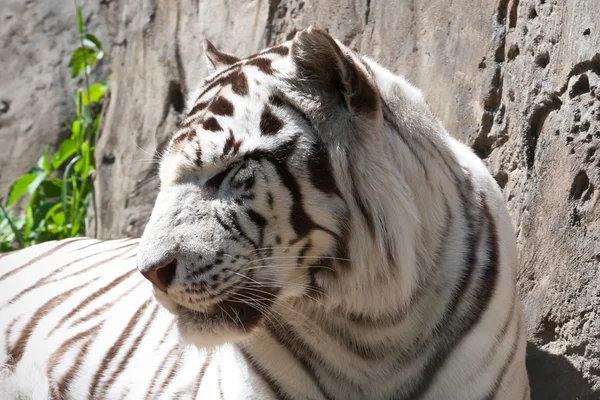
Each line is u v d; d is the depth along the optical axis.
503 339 5.41
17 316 7.41
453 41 7.45
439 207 5.32
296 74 5.05
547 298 6.33
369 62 5.56
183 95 10.71
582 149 6.07
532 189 6.53
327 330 5.39
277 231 4.99
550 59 6.43
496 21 7.03
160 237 4.94
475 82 7.19
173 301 5.12
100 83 13.63
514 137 6.75
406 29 7.93
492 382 5.34
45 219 12.15
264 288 5.07
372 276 5.16
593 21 6.02
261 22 9.59
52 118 14.38
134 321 6.88
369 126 5.03
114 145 11.63
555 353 6.29
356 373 5.43
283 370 5.50
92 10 14.88
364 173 5.04
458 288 5.30
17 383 7.23
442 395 5.32
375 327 5.30
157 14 11.21
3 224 12.66
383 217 5.07
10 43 15.00
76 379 6.93
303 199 4.98
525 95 6.62
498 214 5.68
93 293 7.27
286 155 4.96
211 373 5.95
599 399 5.92
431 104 7.60
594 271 5.98
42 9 15.05
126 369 6.71
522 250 6.59
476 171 5.73
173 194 5.03
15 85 14.79
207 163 4.97
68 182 13.34
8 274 7.73
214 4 10.36
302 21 9.07
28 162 14.28
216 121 5.04
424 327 5.32
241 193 4.94
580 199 6.11
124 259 7.46
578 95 6.18
